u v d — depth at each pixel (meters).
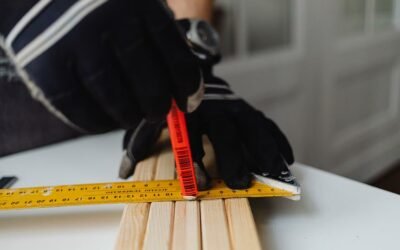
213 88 0.42
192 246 0.28
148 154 0.41
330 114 1.33
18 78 0.49
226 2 0.98
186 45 0.26
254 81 1.08
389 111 1.58
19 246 0.31
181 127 0.32
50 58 0.23
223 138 0.37
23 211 0.36
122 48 0.24
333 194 0.36
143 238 0.29
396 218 0.32
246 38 1.05
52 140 0.52
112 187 0.36
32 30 0.23
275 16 1.11
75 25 0.23
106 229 0.33
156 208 0.32
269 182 0.34
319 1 1.18
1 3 0.25
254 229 0.29
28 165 0.46
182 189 0.33
